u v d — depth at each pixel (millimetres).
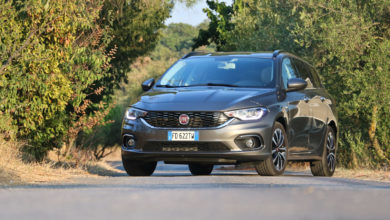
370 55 23516
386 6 23656
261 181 9750
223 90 13516
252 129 12633
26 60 14844
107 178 10828
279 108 13438
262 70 14516
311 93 16109
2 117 15008
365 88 23156
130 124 13352
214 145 12492
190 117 12703
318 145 16156
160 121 12898
